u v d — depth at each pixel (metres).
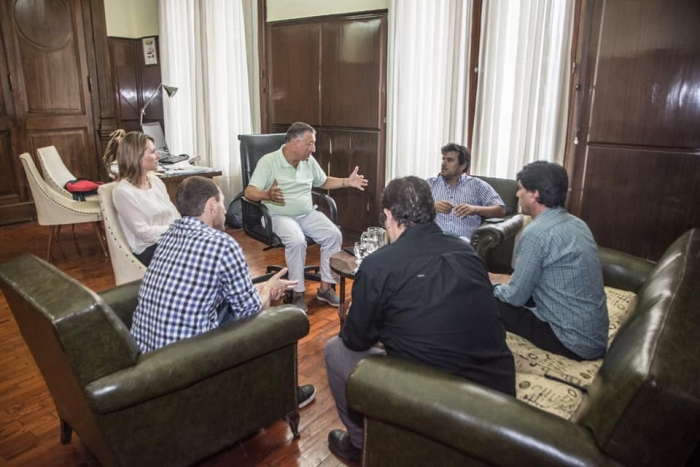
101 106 5.36
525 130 3.12
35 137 4.95
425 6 3.44
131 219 2.43
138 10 5.98
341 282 2.42
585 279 1.67
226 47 4.83
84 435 1.57
